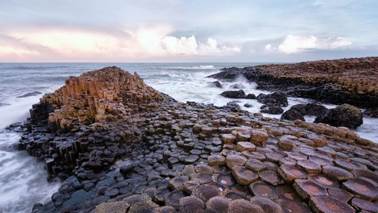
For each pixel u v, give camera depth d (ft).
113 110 24.71
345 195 7.50
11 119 34.53
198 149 13.96
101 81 34.45
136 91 34.37
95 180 12.58
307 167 8.87
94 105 25.72
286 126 16.51
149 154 14.80
